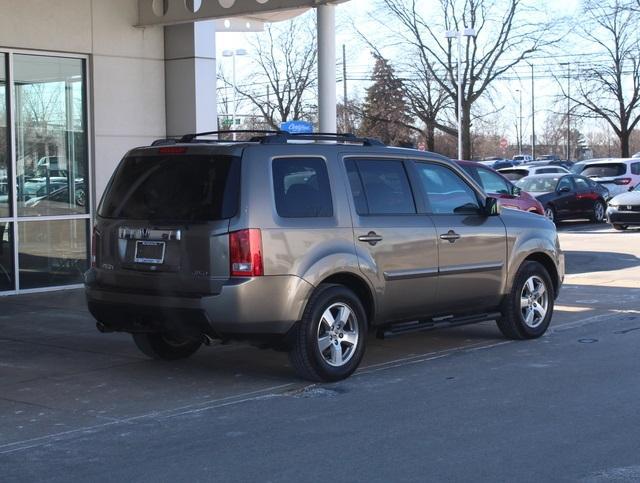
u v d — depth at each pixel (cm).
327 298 745
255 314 701
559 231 2417
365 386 752
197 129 1393
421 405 685
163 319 731
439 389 738
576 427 615
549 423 627
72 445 596
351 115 5028
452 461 546
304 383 764
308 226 734
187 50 1388
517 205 1695
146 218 743
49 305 1175
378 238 783
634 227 2470
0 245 1238
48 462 561
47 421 655
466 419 641
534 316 954
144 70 1384
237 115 3822
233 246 697
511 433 604
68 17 1284
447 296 852
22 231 1258
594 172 3020
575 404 679
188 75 1390
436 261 834
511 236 912
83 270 1337
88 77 1326
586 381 755
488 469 530
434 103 4556
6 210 1241
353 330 771
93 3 1313
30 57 1258
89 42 1312
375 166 809
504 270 906
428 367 825
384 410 672
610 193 2927
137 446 592
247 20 1516
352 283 779
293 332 730
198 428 632
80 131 1328
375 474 525
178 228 717
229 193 707
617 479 509
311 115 3738
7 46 1221
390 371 810
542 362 838
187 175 733
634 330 1003
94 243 786
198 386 759
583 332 997
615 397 698
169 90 1412
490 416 648
